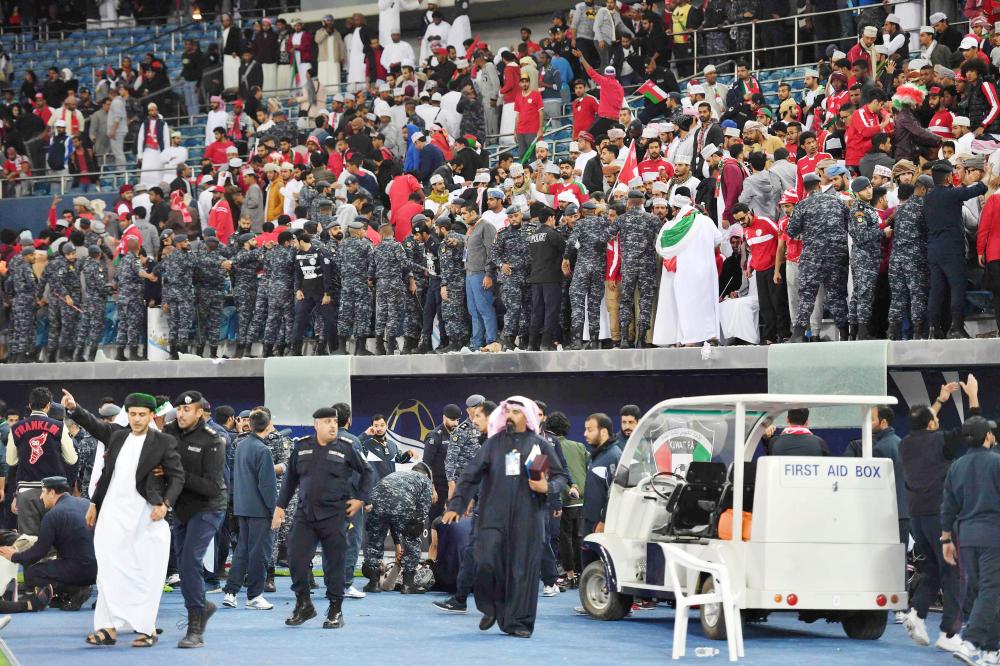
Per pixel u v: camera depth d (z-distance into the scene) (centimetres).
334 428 2750
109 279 5341
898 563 2609
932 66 4466
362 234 4678
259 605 3116
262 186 5694
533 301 4231
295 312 4725
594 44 6134
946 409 3591
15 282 5388
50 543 3081
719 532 2648
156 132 6712
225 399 5003
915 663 2333
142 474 2466
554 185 4691
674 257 3894
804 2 6078
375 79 6975
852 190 3669
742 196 3916
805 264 3703
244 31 7344
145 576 2488
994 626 2275
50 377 5231
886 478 2619
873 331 3741
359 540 3366
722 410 2988
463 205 4653
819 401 2636
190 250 5103
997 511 2283
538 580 2669
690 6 6144
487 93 6266
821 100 4788
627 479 2980
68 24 8550
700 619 2719
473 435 3581
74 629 2761
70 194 6812
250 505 3109
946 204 3472
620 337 4075
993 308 3603
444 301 4453
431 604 3228
